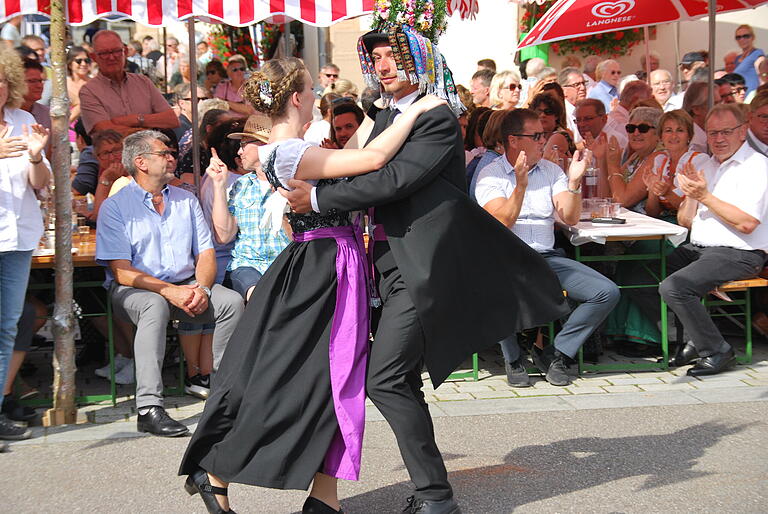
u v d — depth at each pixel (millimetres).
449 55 12375
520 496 3926
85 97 7520
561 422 4836
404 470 4234
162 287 4996
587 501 3867
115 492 4031
